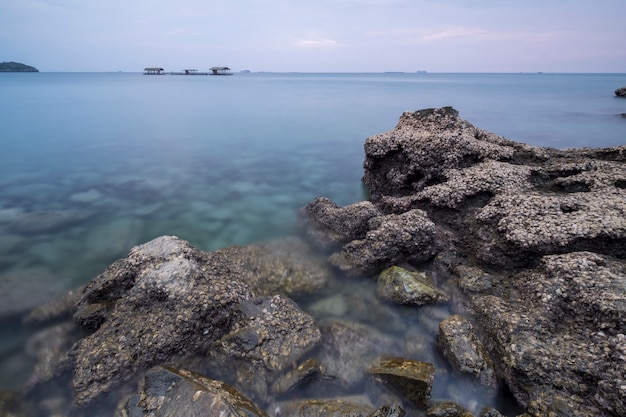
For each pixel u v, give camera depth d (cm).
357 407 680
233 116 4991
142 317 827
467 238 1143
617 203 1003
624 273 815
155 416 634
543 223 985
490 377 734
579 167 1270
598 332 731
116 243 1441
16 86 10231
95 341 788
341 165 2617
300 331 831
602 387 641
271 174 2417
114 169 2505
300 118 4841
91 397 704
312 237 1348
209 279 905
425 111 1811
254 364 771
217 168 2562
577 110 5306
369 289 1059
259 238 1458
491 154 1412
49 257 1320
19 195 1977
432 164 1459
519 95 8356
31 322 952
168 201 1925
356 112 5447
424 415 675
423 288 966
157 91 9306
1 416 710
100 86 11044
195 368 781
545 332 775
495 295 935
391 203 1409
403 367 739
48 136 3459
